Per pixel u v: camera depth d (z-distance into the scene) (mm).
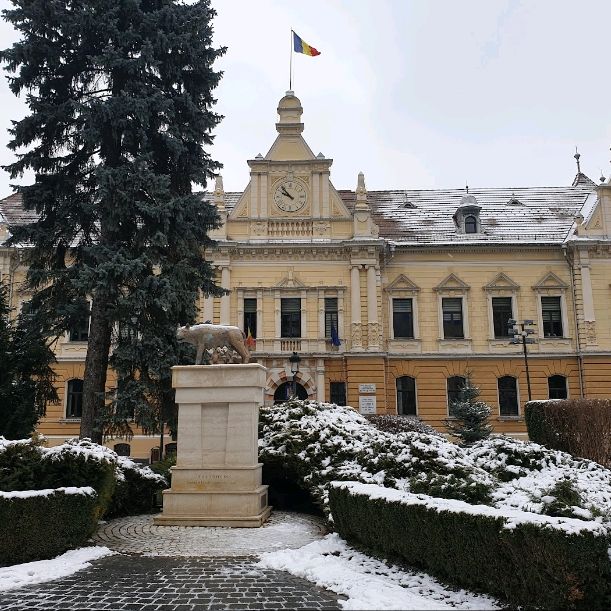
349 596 7688
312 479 14156
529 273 38375
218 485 13367
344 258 37188
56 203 21750
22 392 19422
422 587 8156
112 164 21375
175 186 23031
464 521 8016
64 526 10289
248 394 13703
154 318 21328
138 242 20891
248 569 9250
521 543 7098
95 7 20766
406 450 12922
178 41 21641
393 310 38344
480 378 37281
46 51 20688
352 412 18469
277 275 37031
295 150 38281
